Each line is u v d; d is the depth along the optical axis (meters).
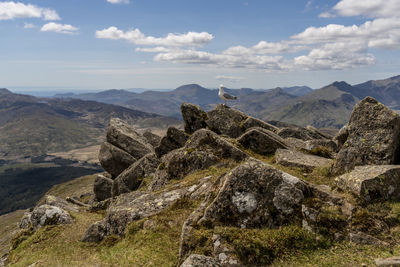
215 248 11.41
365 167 14.55
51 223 22.69
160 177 25.73
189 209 16.30
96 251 16.73
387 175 13.12
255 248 11.03
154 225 15.56
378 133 16.36
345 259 10.21
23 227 26.84
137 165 35.66
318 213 11.94
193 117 35.88
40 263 16.41
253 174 13.01
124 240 15.75
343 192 13.88
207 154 23.23
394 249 10.29
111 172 43.31
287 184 12.64
